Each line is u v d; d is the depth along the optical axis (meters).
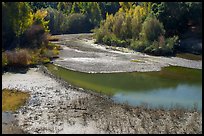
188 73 35.47
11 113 21.73
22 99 24.53
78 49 51.22
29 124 20.03
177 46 50.31
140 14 59.22
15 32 42.44
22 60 34.91
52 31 90.69
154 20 52.09
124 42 55.97
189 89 29.08
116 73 34.22
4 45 41.19
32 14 48.56
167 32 54.84
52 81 29.81
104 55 45.28
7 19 41.34
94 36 70.38
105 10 107.06
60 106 23.31
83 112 22.19
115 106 23.50
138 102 24.95
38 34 46.81
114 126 19.95
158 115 21.75
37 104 23.61
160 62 41.00
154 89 28.84
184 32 55.25
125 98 25.92
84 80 31.06
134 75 33.66
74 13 99.62
